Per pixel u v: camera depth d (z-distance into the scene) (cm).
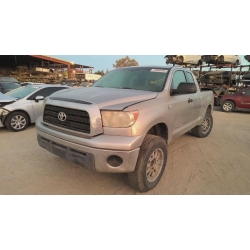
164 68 392
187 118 422
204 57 1664
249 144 538
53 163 385
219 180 341
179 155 445
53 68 3372
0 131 616
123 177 344
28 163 384
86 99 277
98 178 338
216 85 1631
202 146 507
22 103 625
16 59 2617
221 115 1084
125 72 413
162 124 330
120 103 271
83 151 254
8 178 330
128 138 252
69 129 274
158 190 309
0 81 1238
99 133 256
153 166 306
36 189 302
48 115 309
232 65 1614
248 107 1159
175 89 352
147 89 349
